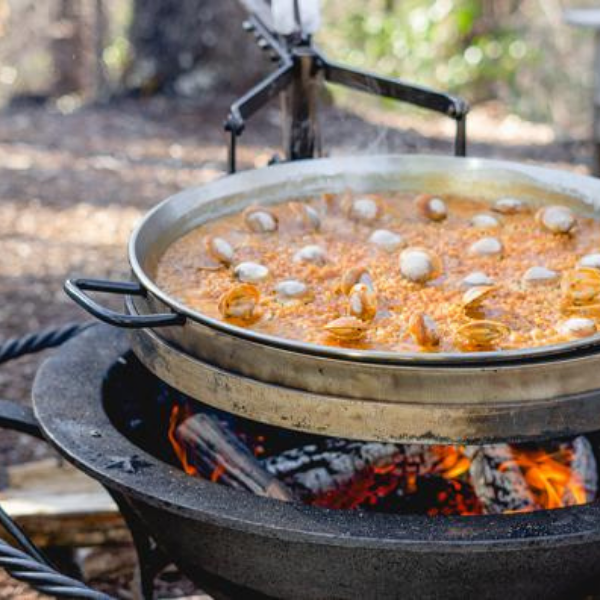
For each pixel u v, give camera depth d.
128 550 2.19
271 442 1.74
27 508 2.14
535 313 1.48
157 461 1.40
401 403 1.20
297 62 2.13
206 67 6.12
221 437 1.63
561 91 5.77
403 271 1.60
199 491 1.32
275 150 5.22
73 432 1.47
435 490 1.68
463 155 2.04
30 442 2.76
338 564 1.29
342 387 1.21
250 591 1.42
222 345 1.28
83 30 6.01
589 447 1.71
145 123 5.67
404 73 6.30
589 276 1.47
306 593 1.36
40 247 4.12
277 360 1.24
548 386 1.21
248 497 1.31
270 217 1.80
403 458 1.66
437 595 1.31
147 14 6.01
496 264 1.68
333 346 1.30
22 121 5.68
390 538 1.21
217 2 5.98
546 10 5.91
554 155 5.17
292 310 1.48
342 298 1.53
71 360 1.71
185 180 4.83
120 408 1.72
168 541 1.47
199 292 1.55
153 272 1.61
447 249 1.74
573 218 1.77
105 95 6.08
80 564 2.20
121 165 5.02
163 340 1.37
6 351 1.82
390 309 1.49
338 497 1.64
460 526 1.24
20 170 4.93
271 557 1.32
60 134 5.47
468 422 1.20
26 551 1.49
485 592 1.32
